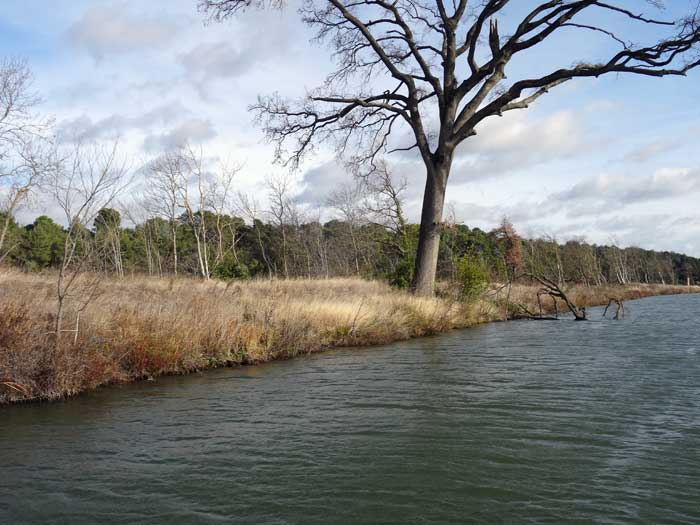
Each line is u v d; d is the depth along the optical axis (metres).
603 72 20.70
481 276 25.92
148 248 43.41
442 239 40.41
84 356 9.78
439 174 24.48
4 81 18.62
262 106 25.39
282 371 11.61
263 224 52.19
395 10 24.62
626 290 57.84
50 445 6.60
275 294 18.97
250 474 5.57
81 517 4.67
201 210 40.53
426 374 10.98
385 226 39.75
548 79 21.44
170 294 17.03
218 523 4.52
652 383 9.62
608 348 14.36
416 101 24.89
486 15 23.06
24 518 4.65
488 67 23.27
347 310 17.03
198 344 12.06
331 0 23.19
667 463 5.68
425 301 21.30
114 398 9.09
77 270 10.34
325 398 8.95
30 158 16.66
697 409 7.79
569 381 9.95
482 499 4.89
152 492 5.17
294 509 4.76
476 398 8.73
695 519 4.44
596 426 7.04
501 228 50.53
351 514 4.64
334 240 55.66
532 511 4.63
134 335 11.07
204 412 8.12
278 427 7.26
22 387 8.75
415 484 5.25
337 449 6.31
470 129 23.67
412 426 7.19
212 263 44.19
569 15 21.61
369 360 13.05
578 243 74.25
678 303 38.91
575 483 5.20
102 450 6.40
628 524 4.37
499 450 6.17
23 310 10.26
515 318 26.73
